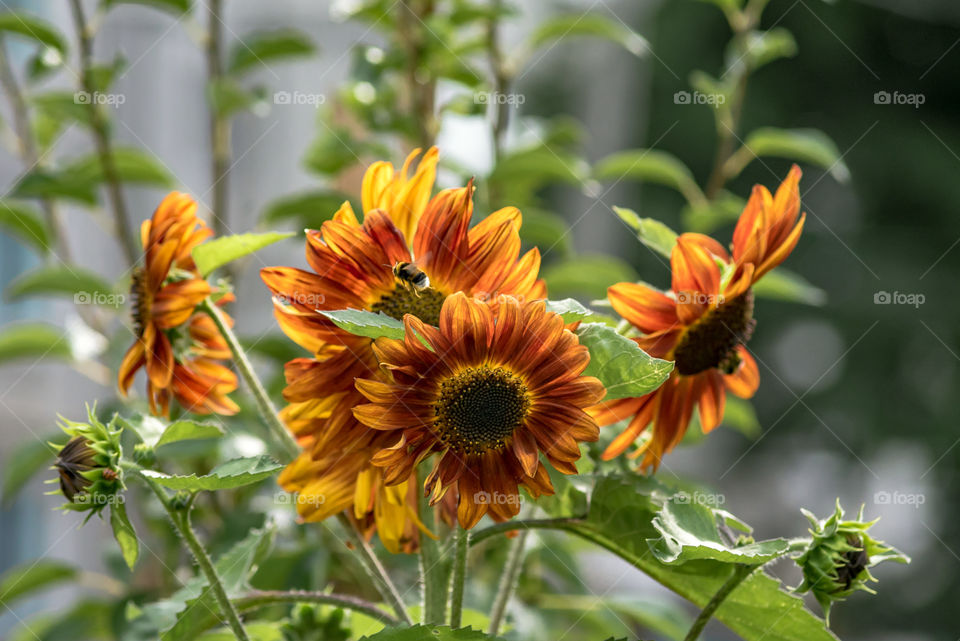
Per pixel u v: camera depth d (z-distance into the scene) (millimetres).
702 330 1309
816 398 6449
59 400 2861
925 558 5910
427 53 2082
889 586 5891
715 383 1334
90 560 2871
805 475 6629
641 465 1336
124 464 1267
